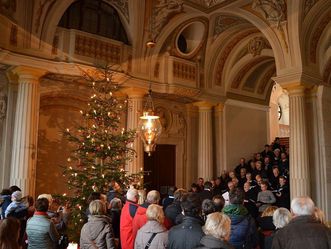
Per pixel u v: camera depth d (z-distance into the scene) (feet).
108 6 34.40
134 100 34.58
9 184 28.86
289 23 29.35
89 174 21.80
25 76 28.58
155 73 35.91
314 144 30.73
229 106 43.32
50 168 33.24
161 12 33.63
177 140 41.01
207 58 39.75
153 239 11.03
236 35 38.78
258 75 46.34
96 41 31.73
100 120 22.79
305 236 9.09
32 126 28.55
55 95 33.73
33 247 12.50
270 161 37.01
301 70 28.94
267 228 13.97
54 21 29.71
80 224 20.01
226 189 36.91
